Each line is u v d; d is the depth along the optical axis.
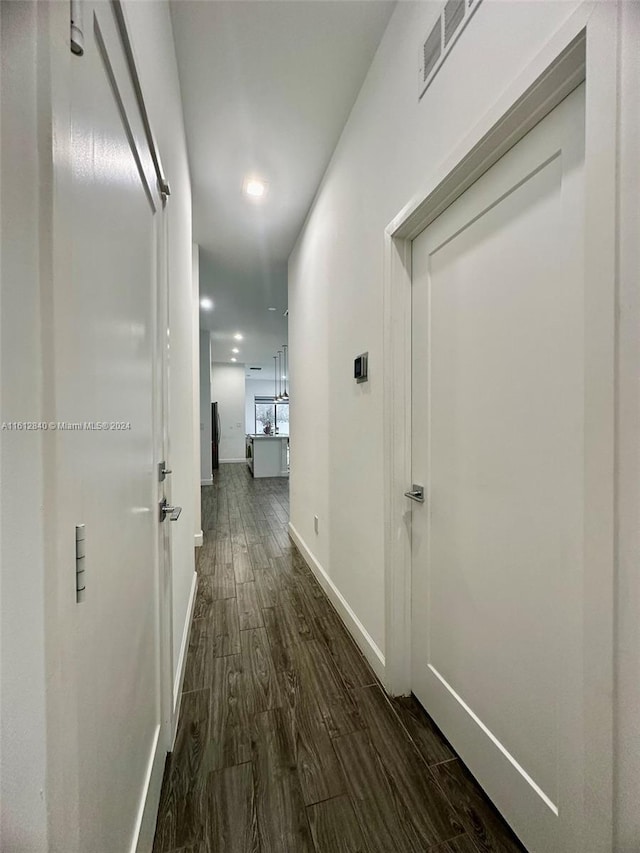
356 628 1.88
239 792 1.10
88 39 0.53
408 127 1.34
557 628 0.85
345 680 1.61
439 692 1.32
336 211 2.15
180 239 1.81
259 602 2.33
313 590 2.51
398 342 1.47
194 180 2.45
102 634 0.60
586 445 0.69
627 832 0.63
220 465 9.76
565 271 0.82
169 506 1.26
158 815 1.03
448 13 1.10
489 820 1.02
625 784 0.63
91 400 0.56
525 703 0.94
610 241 0.64
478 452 1.11
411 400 1.49
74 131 0.47
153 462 1.06
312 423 2.80
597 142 0.65
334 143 2.12
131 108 0.79
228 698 1.50
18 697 0.39
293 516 3.60
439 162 1.15
